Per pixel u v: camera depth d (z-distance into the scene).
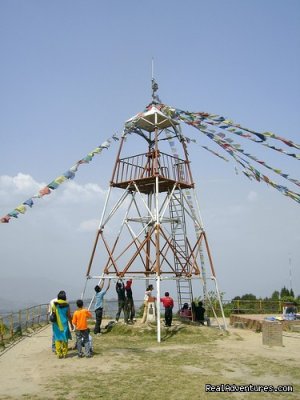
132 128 22.12
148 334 18.06
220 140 18.64
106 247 21.00
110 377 10.86
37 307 21.80
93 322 22.38
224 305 31.98
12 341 16.41
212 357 13.63
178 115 20.52
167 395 9.35
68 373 11.30
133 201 22.19
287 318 23.20
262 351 14.93
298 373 11.46
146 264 21.88
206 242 21.64
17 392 9.55
